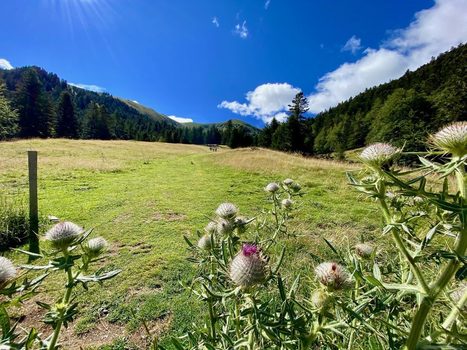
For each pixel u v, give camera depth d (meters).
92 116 73.19
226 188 11.95
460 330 1.36
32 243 5.92
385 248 3.72
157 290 4.37
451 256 1.11
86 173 14.90
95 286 4.47
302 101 55.12
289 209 3.66
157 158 26.20
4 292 1.34
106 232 6.80
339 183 12.16
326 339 1.82
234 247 2.26
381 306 1.51
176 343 1.56
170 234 6.70
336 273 1.42
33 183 6.82
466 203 1.16
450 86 35.22
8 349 1.18
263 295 2.52
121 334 3.49
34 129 55.50
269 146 67.31
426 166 1.27
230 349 1.64
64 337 3.45
